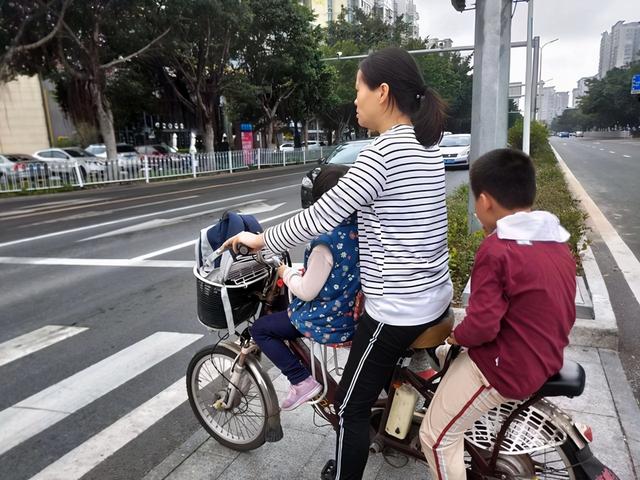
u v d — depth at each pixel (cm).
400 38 4406
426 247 167
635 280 524
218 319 221
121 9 1620
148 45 1767
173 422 305
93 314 487
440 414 179
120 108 2489
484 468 189
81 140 2353
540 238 154
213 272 223
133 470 263
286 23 2330
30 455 278
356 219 182
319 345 206
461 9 568
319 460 251
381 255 168
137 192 1533
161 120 2948
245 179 1897
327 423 281
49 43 1609
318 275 185
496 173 162
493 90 507
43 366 383
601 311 378
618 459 237
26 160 1980
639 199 1134
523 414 179
